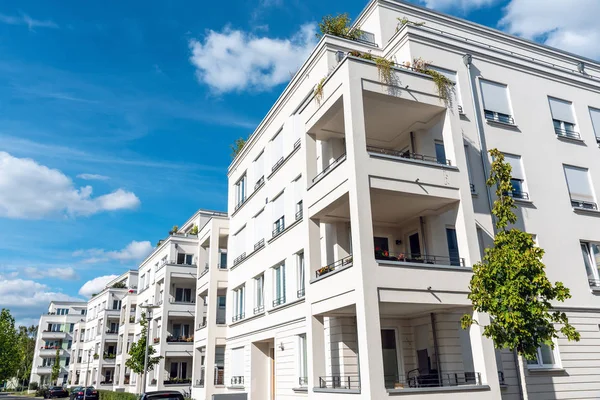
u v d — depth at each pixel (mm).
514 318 11000
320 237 15820
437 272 12922
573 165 18781
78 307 81688
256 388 21266
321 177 14805
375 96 14023
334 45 17422
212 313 26078
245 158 26156
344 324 14594
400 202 14195
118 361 45500
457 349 13789
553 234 17219
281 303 19359
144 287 43250
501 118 18000
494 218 16281
